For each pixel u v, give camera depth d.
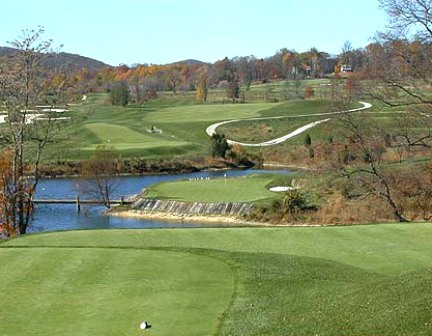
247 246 20.84
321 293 14.30
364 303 12.66
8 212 33.72
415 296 12.30
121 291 14.37
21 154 33.28
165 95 161.62
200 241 21.56
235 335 11.63
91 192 56.41
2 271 15.98
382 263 18.61
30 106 32.62
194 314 12.84
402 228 22.86
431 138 38.12
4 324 12.35
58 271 15.95
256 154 83.50
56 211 52.56
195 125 104.69
